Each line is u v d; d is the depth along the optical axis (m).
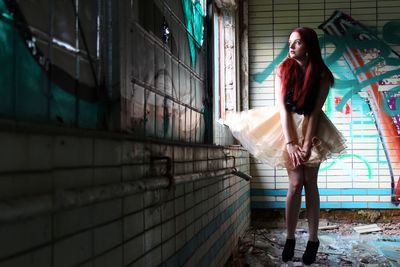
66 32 1.25
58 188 1.02
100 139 1.25
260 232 5.83
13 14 1.01
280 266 4.09
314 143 3.04
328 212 6.48
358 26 6.49
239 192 4.85
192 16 3.01
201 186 2.74
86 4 1.39
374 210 6.39
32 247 0.92
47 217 0.98
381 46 6.43
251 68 6.62
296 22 6.58
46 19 1.15
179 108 2.55
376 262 4.32
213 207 3.17
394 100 6.39
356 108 6.45
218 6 5.53
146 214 1.68
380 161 6.39
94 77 1.42
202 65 3.32
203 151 2.74
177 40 2.55
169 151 1.99
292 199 3.13
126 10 1.60
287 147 2.94
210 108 3.44
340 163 6.45
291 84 2.94
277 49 6.59
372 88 6.43
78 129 1.12
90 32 1.41
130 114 1.65
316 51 2.95
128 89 1.61
